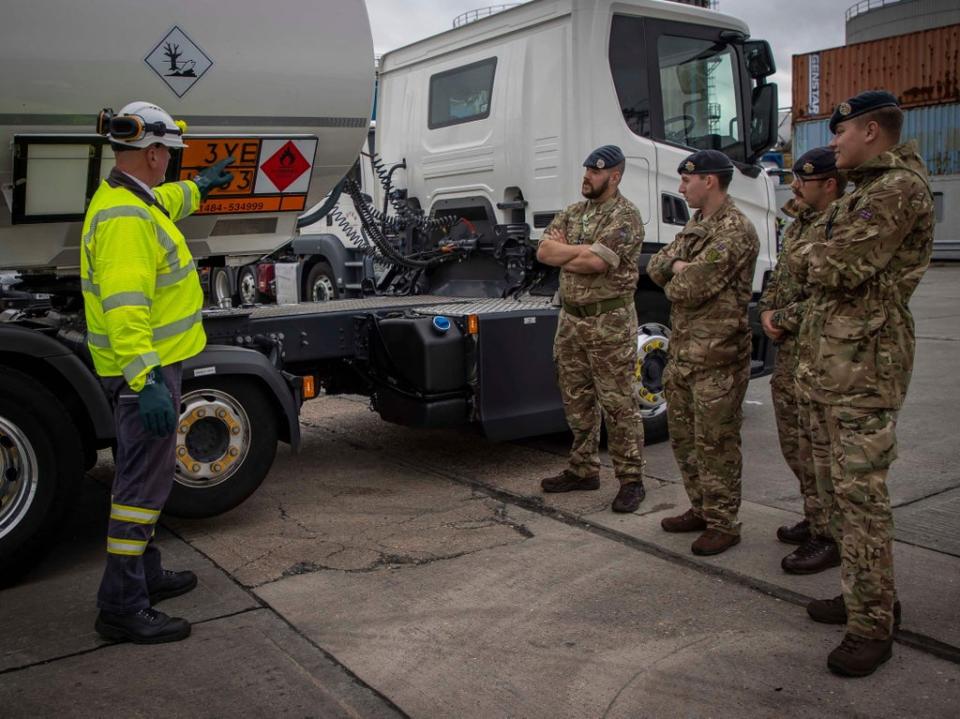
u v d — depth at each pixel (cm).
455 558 402
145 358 302
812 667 299
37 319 448
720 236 386
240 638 328
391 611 349
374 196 744
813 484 370
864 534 292
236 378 433
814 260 290
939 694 280
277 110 441
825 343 298
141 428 320
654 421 602
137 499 323
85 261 317
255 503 486
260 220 470
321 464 563
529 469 545
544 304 557
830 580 366
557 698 284
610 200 457
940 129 2438
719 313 390
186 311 329
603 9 557
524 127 588
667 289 396
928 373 836
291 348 497
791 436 404
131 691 292
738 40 632
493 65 612
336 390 554
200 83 418
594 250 438
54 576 391
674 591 362
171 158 420
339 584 375
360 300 608
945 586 356
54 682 298
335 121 461
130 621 323
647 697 283
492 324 507
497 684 293
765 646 314
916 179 283
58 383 393
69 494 384
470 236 646
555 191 571
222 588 372
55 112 389
